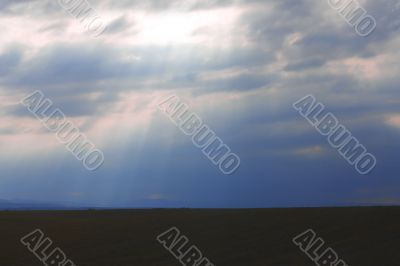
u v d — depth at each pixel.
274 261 35.50
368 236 40.78
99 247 41.59
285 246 39.59
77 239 44.59
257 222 48.88
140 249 40.56
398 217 46.09
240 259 36.62
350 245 38.62
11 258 38.22
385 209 50.62
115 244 42.53
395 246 37.50
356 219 46.75
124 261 37.12
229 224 48.81
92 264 36.41
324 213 50.81
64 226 50.66
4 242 43.44
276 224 47.34
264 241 41.56
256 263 35.31
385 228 42.75
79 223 52.38
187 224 49.81
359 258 35.09
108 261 37.22
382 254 35.72
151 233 46.25
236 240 42.47
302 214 51.28
